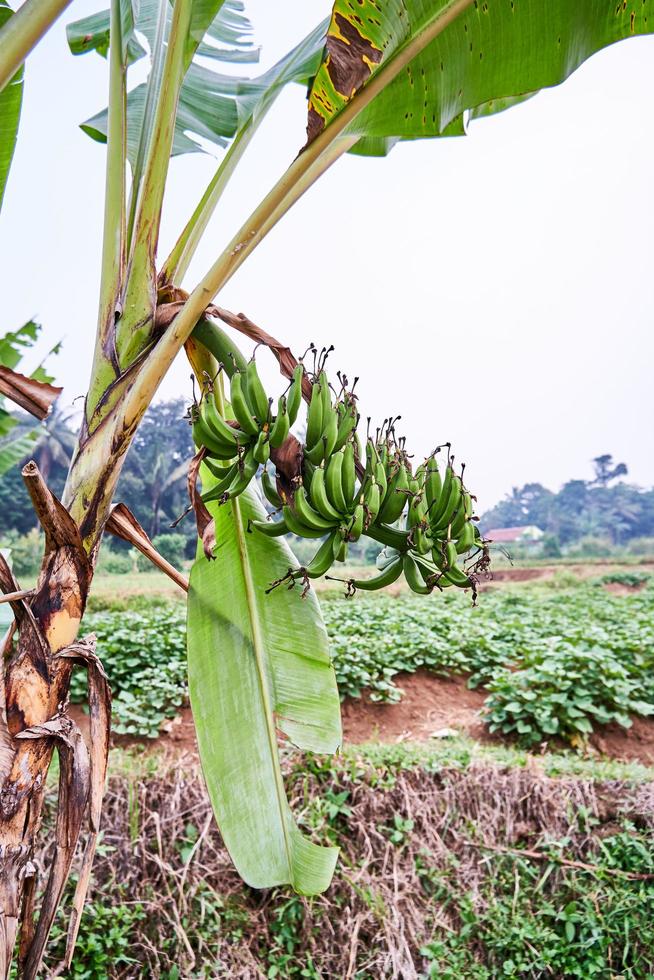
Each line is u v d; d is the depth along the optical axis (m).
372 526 1.71
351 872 4.63
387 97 1.84
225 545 2.16
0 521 27.55
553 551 35.66
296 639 2.13
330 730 2.04
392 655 7.50
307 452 1.70
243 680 2.05
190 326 1.57
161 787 4.79
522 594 14.42
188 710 6.28
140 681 6.47
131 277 1.64
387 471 1.73
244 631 2.10
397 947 4.43
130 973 4.26
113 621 8.44
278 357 1.77
